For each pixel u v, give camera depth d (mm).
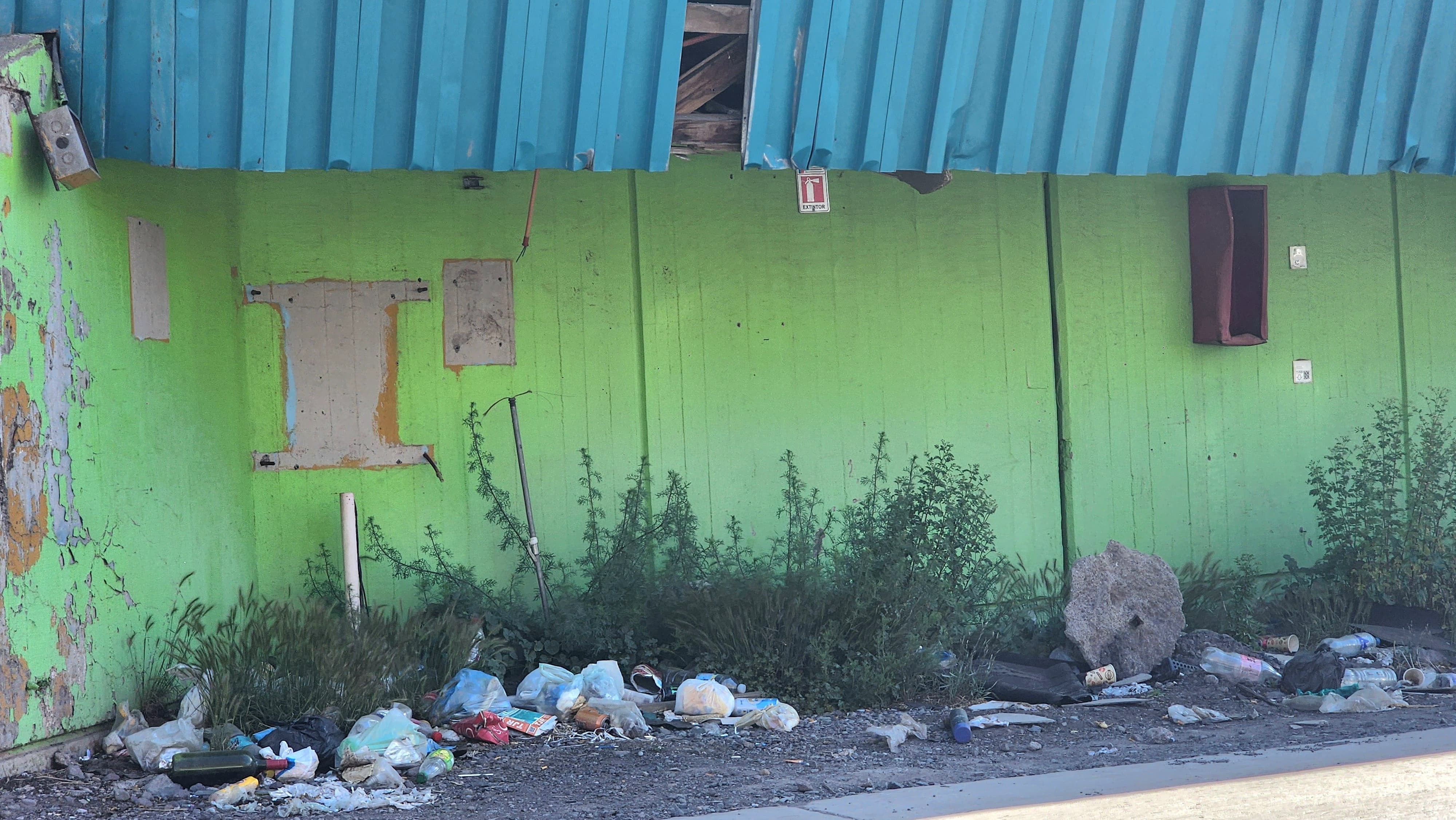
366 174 8047
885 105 7074
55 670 5477
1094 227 9172
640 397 8375
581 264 8328
